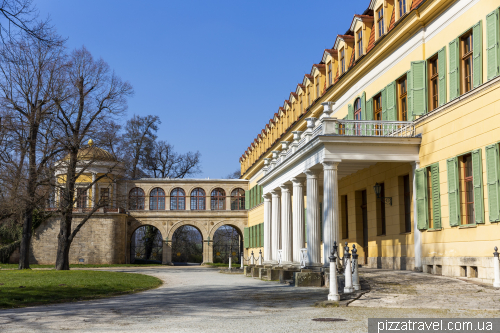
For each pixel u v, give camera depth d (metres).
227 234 85.12
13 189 31.78
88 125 35.78
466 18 17.67
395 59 22.55
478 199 16.58
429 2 19.44
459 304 11.29
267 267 27.45
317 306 11.49
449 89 18.56
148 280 24.39
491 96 16.08
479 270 16.45
